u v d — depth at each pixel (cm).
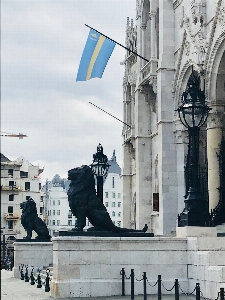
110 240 1909
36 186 11525
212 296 1708
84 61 3831
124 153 5538
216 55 3172
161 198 3700
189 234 1975
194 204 2031
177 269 1930
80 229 1972
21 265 3350
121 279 1898
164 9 3869
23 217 3525
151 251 1930
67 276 1873
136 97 4644
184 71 3603
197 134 2061
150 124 4603
